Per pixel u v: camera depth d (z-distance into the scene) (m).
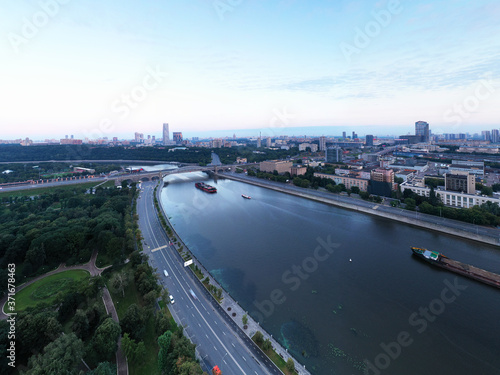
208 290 131.25
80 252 163.38
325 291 138.38
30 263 148.50
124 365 91.56
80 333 97.88
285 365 92.56
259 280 149.25
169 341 90.38
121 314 115.12
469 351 101.69
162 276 145.00
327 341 107.19
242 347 99.44
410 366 95.75
